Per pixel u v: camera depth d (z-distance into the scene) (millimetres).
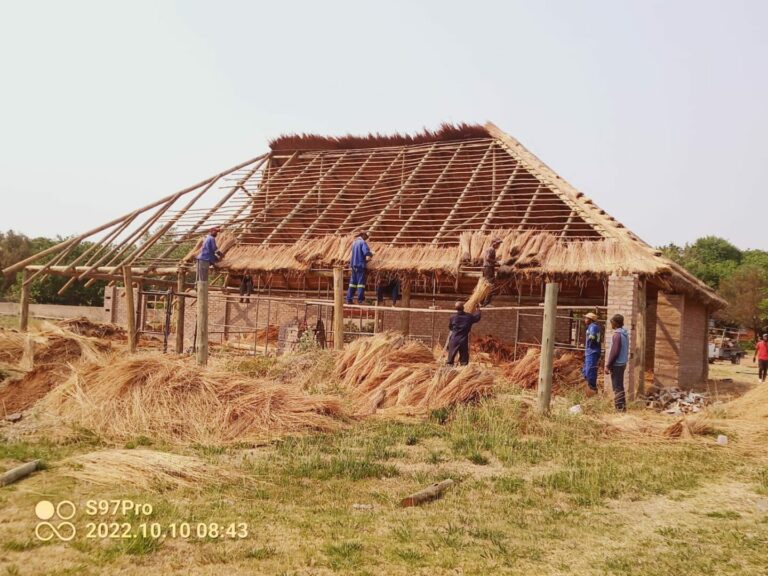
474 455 8031
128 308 18609
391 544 5012
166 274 22203
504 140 22906
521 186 20188
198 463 7031
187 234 22797
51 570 4328
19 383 10680
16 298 50781
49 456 7477
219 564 4520
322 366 13492
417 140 25172
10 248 57625
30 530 5047
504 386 12555
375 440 8867
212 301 27297
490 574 4512
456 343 13586
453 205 20672
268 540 5000
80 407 9211
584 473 7410
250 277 21828
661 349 17609
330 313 23750
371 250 19078
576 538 5359
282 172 26328
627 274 15086
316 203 23656
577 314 22797
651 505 6391
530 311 22344
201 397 9430
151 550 4707
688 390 17969
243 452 8070
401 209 21344
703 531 5582
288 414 9500
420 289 21312
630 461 8172
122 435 8562
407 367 12312
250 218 23344
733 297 51375
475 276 17031
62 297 51031
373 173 24469
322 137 26703
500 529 5508
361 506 6023
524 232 17453
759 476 7520
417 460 7984
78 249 48844
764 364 22844
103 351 15938
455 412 10430
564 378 14266
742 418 11508
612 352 12453
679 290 17078
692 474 7578
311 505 6020
